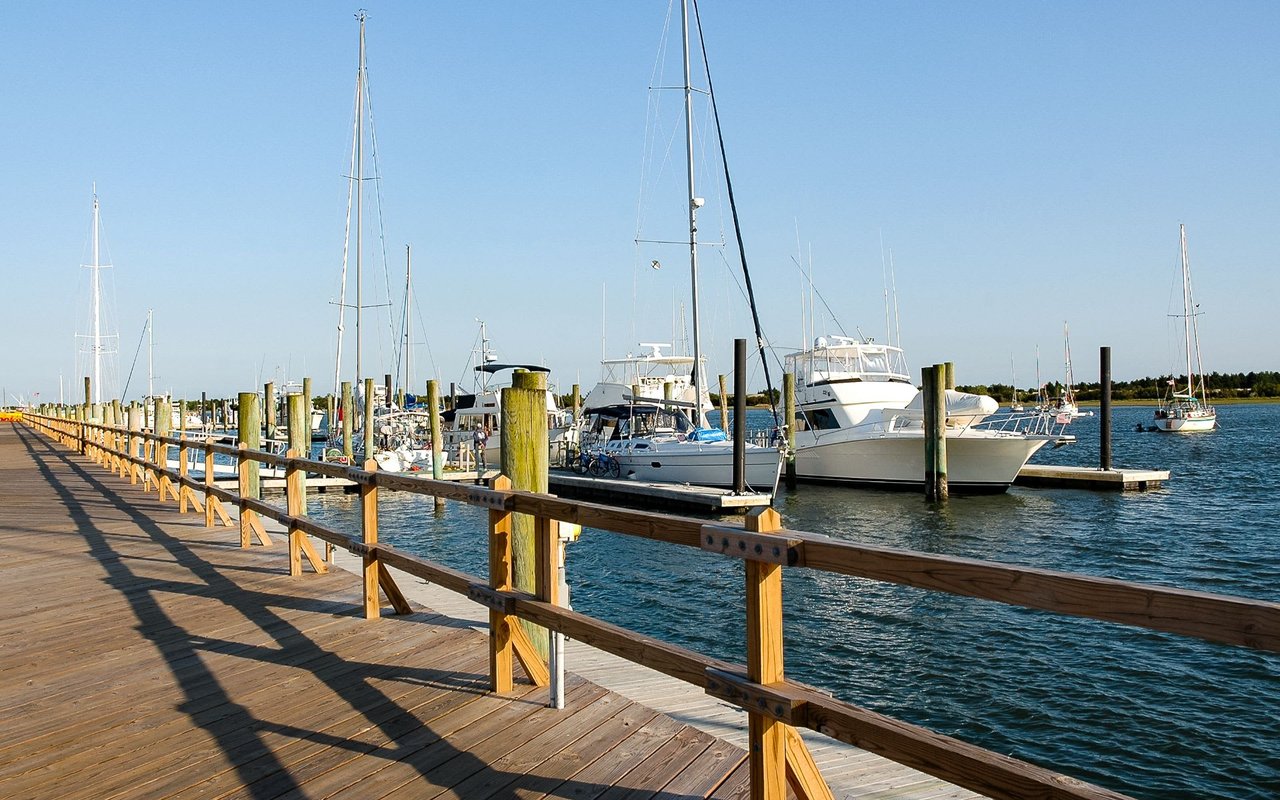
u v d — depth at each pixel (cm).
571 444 3422
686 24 2655
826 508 2319
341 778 354
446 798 333
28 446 3155
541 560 419
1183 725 776
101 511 1283
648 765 358
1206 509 2172
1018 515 2142
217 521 1145
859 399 2780
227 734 405
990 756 211
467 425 3597
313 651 539
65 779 360
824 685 891
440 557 1750
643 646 329
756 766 270
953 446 2489
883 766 366
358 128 3016
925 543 1819
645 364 3766
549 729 401
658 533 316
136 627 609
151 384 5694
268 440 3728
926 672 924
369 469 629
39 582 768
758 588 270
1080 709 816
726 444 2667
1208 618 172
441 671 493
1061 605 197
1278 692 848
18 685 485
